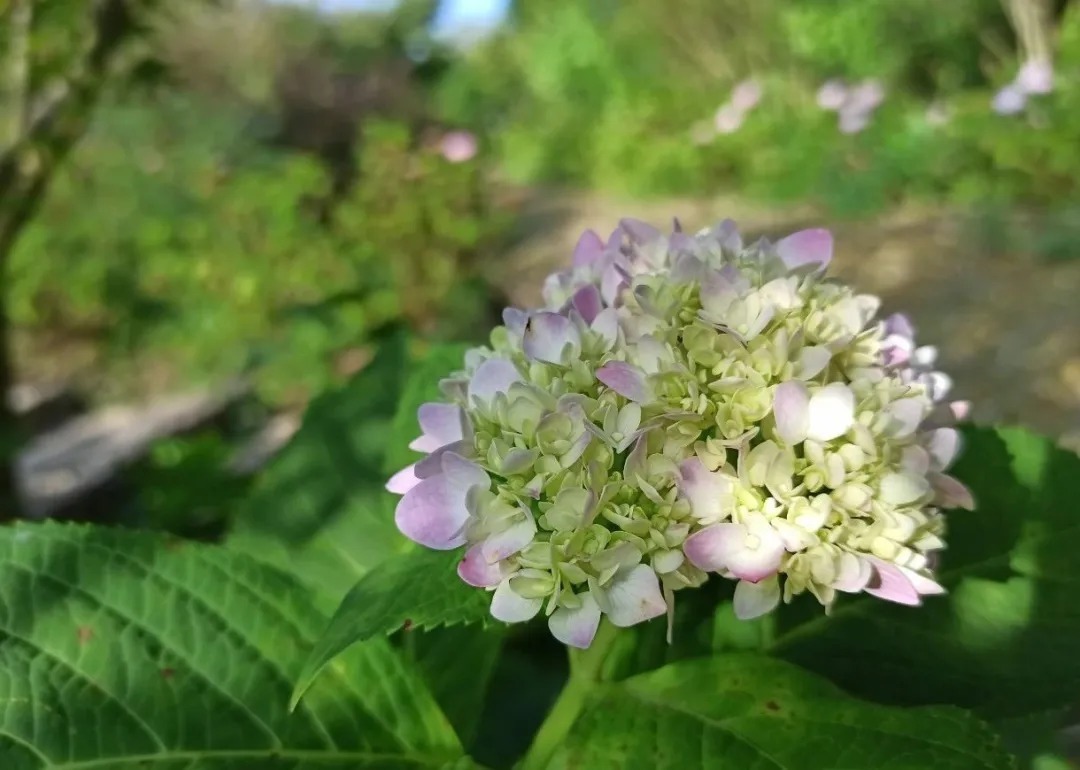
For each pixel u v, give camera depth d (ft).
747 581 0.56
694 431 0.58
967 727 0.56
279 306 3.47
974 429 0.78
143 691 0.66
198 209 4.68
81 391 4.00
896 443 0.59
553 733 0.68
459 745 0.71
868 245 4.89
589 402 0.58
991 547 0.74
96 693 0.65
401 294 3.35
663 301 0.62
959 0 7.35
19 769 0.61
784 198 6.38
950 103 6.26
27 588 0.68
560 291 0.72
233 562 0.73
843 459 0.57
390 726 0.70
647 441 0.57
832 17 7.93
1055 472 0.75
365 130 3.66
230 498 1.94
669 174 7.47
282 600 0.72
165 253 3.79
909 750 0.55
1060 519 0.73
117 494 2.50
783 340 0.58
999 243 4.54
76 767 0.63
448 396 0.67
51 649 0.66
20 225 1.74
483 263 3.91
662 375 0.58
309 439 0.89
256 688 0.69
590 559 0.54
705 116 8.25
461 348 0.90
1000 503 0.75
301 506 0.86
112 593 0.69
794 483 0.58
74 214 4.68
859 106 6.09
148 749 0.64
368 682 0.71
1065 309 3.67
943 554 0.74
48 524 0.71
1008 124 5.42
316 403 0.92
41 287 4.40
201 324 3.77
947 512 0.75
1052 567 0.72
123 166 4.96
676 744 0.58
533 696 1.23
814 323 0.62
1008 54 7.47
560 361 0.61
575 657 0.69
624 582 0.55
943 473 0.68
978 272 4.27
